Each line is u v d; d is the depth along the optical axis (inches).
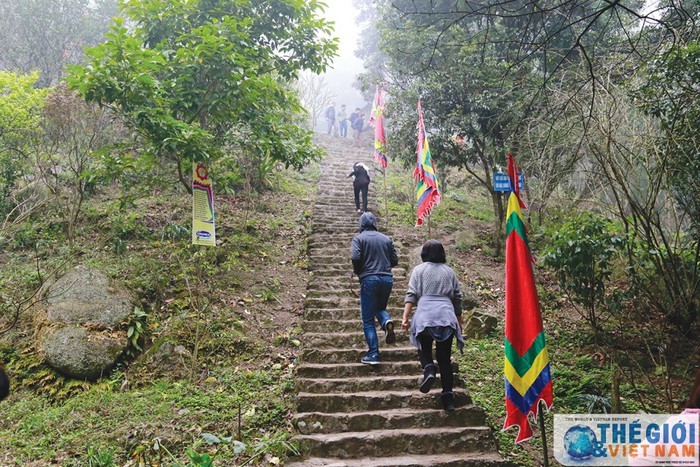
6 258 290.2
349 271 302.5
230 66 278.2
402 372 202.7
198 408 187.2
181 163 296.7
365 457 163.3
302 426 172.2
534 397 139.8
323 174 535.5
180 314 246.4
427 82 384.8
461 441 167.9
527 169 334.6
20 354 219.6
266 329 250.1
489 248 369.4
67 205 321.1
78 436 170.9
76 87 241.3
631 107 249.1
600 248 228.5
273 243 346.0
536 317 142.4
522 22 408.5
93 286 239.6
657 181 237.3
